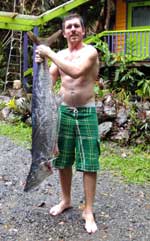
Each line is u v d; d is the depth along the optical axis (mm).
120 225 3463
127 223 3512
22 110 8086
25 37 10773
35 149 3166
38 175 3154
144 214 3738
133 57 10055
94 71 3254
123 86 9586
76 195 4156
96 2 12906
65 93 3295
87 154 3289
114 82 9703
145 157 6020
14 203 3906
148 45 10992
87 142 3281
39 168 3139
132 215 3697
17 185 4496
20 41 12430
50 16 10102
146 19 11961
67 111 3303
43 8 13078
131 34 11219
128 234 3301
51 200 4008
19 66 12539
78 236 3234
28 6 13227
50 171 3186
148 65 9961
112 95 7785
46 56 3070
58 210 3627
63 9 10312
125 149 6516
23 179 4730
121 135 6832
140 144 6594
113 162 5555
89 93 3273
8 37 12961
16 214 3627
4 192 4230
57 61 3043
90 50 3119
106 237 3230
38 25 10078
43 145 3135
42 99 3121
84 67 3082
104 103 7336
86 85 3256
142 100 8141
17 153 5980
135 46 10812
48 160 3143
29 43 12469
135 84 9539
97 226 3416
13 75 12414
